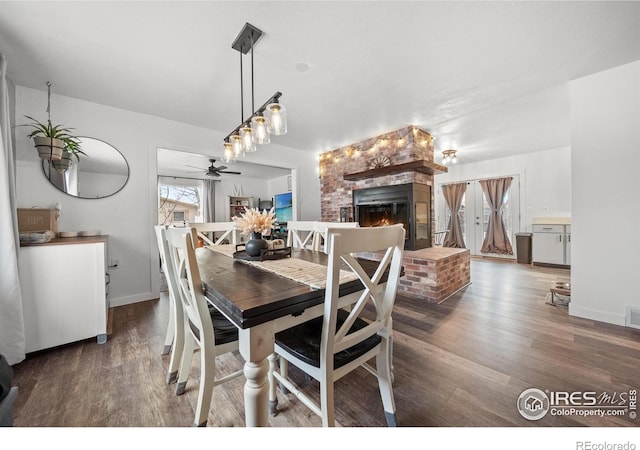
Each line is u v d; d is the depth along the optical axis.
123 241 2.89
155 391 1.43
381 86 2.44
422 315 2.45
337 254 0.85
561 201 4.93
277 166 4.41
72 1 1.44
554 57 2.03
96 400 1.36
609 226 2.23
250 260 1.59
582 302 2.37
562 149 4.90
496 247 5.74
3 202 1.63
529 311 2.54
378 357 1.19
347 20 1.62
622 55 2.01
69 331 1.90
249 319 0.82
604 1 1.49
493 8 1.54
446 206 6.55
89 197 2.70
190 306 1.31
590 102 2.28
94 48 1.86
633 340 1.93
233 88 2.46
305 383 1.52
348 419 1.23
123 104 2.77
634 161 2.12
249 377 0.90
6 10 1.49
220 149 3.62
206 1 1.46
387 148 3.81
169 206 7.04
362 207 4.24
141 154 3.00
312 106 2.87
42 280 1.82
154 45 1.84
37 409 1.29
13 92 2.29
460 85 2.43
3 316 1.62
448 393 1.39
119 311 2.68
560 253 4.63
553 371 1.57
